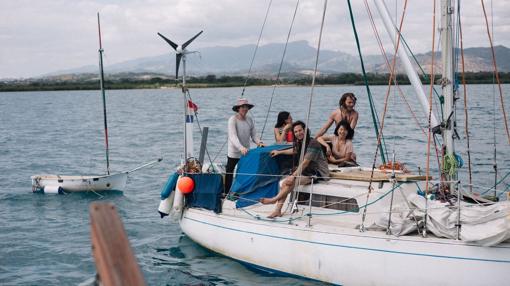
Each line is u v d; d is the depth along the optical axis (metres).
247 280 8.62
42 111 64.31
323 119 38.41
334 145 9.81
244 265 9.18
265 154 9.55
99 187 15.73
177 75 10.59
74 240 11.33
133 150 25.62
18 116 55.94
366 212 8.35
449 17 7.82
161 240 11.09
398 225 7.54
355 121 9.94
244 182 9.64
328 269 8.02
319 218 8.80
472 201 8.51
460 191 8.09
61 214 13.53
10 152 25.73
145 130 35.75
